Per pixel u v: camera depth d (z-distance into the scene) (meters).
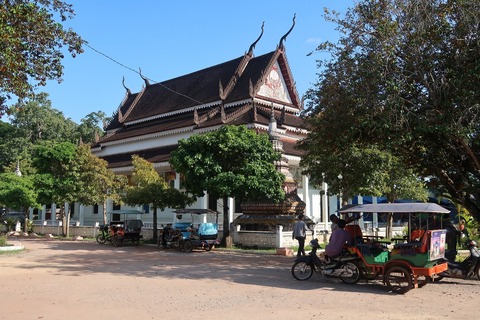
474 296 10.07
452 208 24.02
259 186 21.19
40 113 65.56
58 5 12.90
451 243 13.28
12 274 13.88
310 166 23.84
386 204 11.91
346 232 12.00
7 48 11.00
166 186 26.86
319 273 12.07
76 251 22.39
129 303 9.31
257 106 36.12
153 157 38.28
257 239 22.88
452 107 12.50
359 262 11.48
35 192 36.81
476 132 13.01
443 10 12.98
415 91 13.39
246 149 21.77
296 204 24.25
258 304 9.12
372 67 13.09
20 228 40.84
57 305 9.16
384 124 12.51
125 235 25.62
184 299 9.69
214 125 34.09
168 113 42.53
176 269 14.86
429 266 10.48
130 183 40.00
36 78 12.97
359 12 14.08
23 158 56.81
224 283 11.87
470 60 12.60
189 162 21.75
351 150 20.50
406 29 13.11
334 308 8.74
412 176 23.44
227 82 40.00
